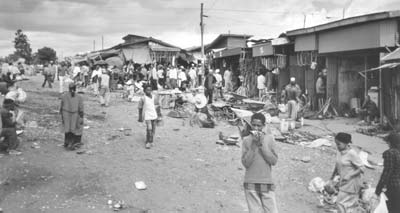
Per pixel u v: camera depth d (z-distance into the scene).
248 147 5.08
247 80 24.06
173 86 22.64
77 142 9.57
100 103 17.53
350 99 16.88
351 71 16.97
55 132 10.98
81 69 28.75
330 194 6.45
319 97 17.56
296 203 6.96
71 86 9.42
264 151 4.97
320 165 9.21
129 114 15.15
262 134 5.08
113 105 17.80
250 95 23.14
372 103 14.30
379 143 11.10
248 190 5.04
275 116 14.97
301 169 8.87
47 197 6.68
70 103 9.41
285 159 9.59
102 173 7.91
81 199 6.67
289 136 12.17
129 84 20.58
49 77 25.06
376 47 13.74
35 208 6.25
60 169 8.00
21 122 10.76
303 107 16.88
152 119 10.07
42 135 10.48
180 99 15.84
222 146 10.63
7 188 6.93
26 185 7.12
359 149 10.27
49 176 7.58
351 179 5.54
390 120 13.22
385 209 5.29
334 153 10.30
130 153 9.52
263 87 20.73
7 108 8.88
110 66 28.42
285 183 7.97
